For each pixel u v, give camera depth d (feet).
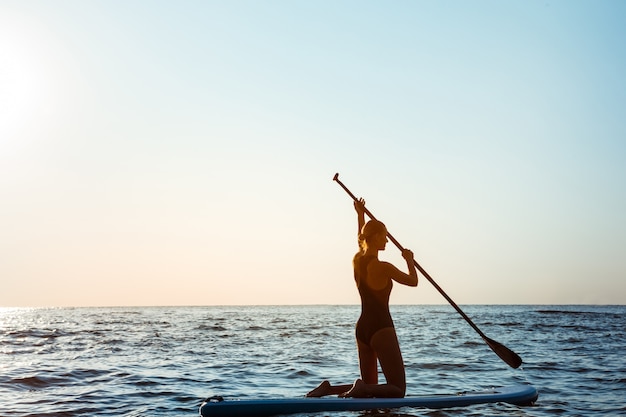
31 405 19.88
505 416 17.12
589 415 18.22
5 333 67.56
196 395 22.21
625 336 60.85
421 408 17.37
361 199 19.95
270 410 16.14
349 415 16.28
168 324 98.07
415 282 17.74
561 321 114.01
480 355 39.11
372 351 17.92
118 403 20.38
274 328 82.43
